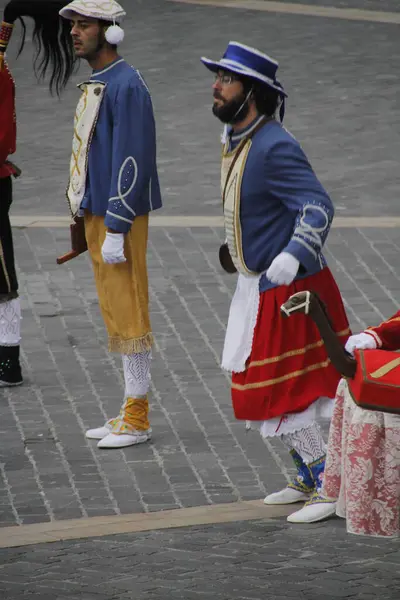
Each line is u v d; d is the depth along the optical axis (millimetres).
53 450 24062
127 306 24125
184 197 39875
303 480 21562
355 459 17859
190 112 48625
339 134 46031
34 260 34281
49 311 31141
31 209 38781
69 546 19359
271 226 20297
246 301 20688
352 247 35156
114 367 28172
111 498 21984
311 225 19578
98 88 23484
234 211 20391
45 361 28391
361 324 30344
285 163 19844
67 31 25641
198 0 64625
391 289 32500
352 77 52688
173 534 19953
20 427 25094
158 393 26750
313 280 20312
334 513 20656
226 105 20047
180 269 33781
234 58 19938
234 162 20328
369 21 61062
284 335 20375
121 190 23328
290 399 20438
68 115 48594
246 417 20812
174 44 57000
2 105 25875
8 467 23250
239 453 24047
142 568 18094
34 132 46531
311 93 50625
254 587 17141
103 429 24750
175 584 17281
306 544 19266
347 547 19094
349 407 18078
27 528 20375
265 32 58844
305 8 63156
